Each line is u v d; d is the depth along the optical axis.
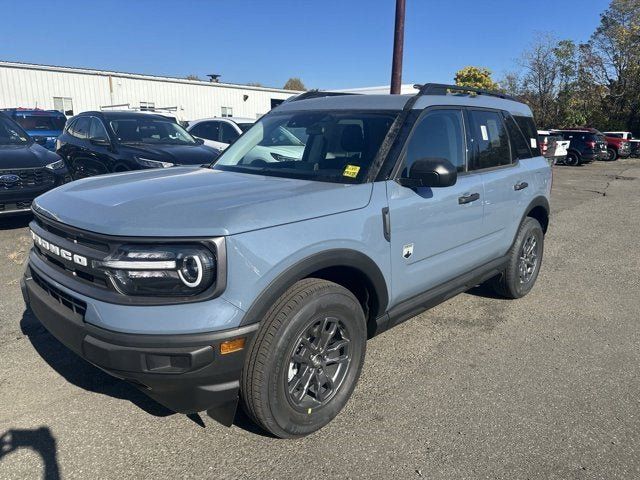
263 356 2.42
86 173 8.67
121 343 2.21
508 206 4.32
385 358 3.71
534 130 5.01
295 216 2.52
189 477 2.44
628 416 3.04
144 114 9.08
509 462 2.61
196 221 2.29
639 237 8.23
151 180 3.15
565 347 3.97
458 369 3.57
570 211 10.91
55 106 27.11
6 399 3.01
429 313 4.62
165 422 2.85
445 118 3.67
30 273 2.99
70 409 2.94
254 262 2.32
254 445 2.68
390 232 3.02
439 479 2.47
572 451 2.71
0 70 25.25
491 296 5.12
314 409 2.74
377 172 3.07
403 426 2.88
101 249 2.36
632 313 4.74
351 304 2.82
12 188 6.55
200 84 31.86
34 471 2.44
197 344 2.21
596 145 23.98
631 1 37.81
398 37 7.89
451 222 3.56
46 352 3.57
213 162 3.98
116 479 2.41
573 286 5.53
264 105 35.25
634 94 37.59
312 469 2.52
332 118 3.55
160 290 2.25
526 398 3.21
